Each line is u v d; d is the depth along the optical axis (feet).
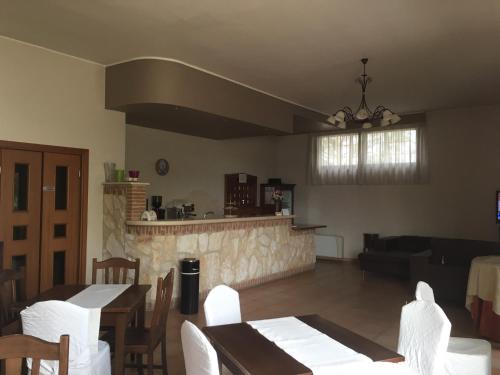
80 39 13.91
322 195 29.25
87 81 16.16
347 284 20.74
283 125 21.47
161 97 15.51
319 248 28.96
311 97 21.04
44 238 15.08
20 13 11.87
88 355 6.89
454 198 23.67
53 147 15.12
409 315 7.30
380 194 26.61
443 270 17.08
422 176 24.76
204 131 23.03
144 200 16.37
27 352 5.08
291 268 22.95
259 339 6.47
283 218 22.34
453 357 8.03
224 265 18.30
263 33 13.07
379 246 23.49
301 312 15.52
